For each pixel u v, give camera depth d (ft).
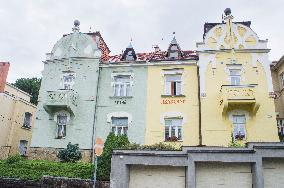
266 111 66.08
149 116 70.64
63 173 56.03
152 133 69.10
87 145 70.23
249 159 45.98
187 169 46.75
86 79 76.02
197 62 72.84
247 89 65.21
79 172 55.88
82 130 71.67
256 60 70.44
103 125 71.87
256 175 45.16
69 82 77.20
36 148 72.18
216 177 46.85
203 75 70.33
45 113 74.84
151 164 47.80
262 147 46.26
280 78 81.51
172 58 75.97
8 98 93.91
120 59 80.64
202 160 46.62
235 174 46.75
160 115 70.23
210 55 71.92
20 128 97.50
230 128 65.67
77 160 64.59
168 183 47.60
